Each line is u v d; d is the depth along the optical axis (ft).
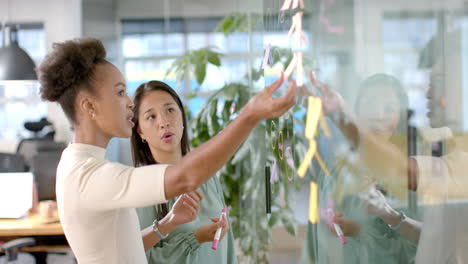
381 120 2.17
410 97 2.06
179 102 5.53
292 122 3.06
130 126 3.62
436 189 2.12
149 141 5.30
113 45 19.94
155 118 5.24
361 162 2.32
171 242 5.08
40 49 20.86
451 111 1.98
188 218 4.60
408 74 2.03
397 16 2.03
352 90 2.27
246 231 7.69
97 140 3.53
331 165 2.52
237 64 19.90
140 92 5.35
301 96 2.81
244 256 7.79
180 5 20.47
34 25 20.76
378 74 2.13
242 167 7.99
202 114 9.34
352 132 2.33
